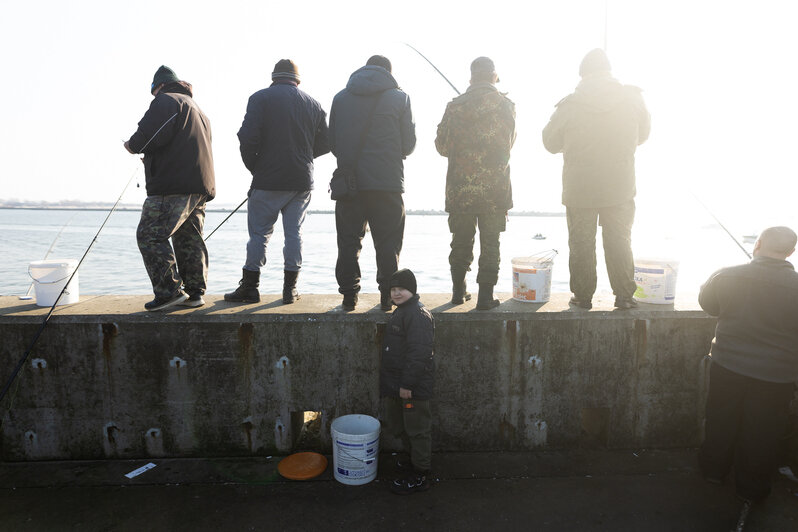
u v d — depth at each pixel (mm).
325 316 3295
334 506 2781
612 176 3299
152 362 3262
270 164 3359
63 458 3295
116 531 2543
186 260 3459
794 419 3121
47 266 3354
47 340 3205
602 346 3434
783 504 2844
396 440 3428
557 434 3482
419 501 2842
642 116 3377
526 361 3406
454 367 3387
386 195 3289
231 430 3346
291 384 3338
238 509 2748
